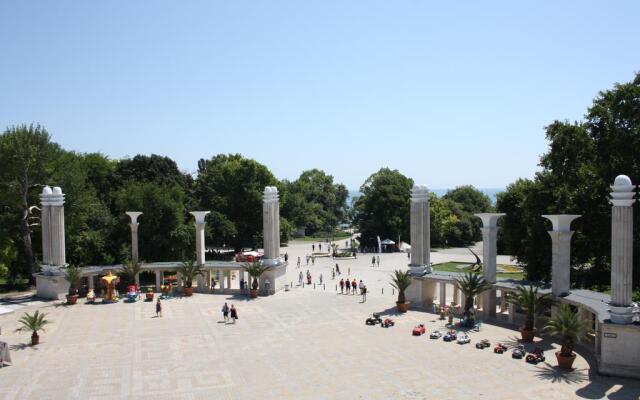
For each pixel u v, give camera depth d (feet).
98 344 132.16
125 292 203.92
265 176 370.53
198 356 122.01
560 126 179.11
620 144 163.94
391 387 100.42
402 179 421.59
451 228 440.04
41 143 216.33
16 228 219.61
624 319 105.09
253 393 98.84
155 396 98.02
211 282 218.18
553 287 137.59
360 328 146.30
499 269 285.02
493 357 118.32
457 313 165.07
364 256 354.54
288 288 213.25
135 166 314.96
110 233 241.76
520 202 191.31
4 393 99.60
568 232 135.74
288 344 131.03
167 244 242.78
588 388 98.48
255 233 360.07
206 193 357.82
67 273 184.55
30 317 133.49
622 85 168.25
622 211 106.63
